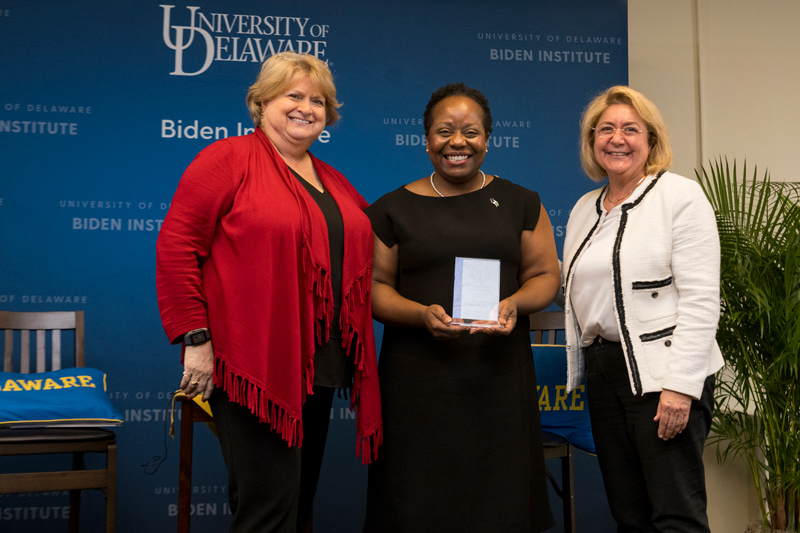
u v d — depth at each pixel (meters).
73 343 3.10
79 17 3.20
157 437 3.12
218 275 1.73
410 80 3.42
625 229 1.91
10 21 3.15
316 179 1.99
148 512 3.08
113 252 3.16
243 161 1.79
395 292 1.97
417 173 3.41
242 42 3.32
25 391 2.47
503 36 3.49
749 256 2.68
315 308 1.79
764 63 3.69
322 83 1.91
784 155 3.65
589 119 2.06
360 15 3.41
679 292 1.84
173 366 3.17
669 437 1.79
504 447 1.90
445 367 1.91
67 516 3.01
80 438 2.33
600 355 1.95
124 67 3.22
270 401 1.72
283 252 1.74
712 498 3.41
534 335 2.89
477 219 1.97
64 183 3.14
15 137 3.12
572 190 3.48
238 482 1.71
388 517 1.90
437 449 1.88
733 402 3.23
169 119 3.25
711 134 3.66
